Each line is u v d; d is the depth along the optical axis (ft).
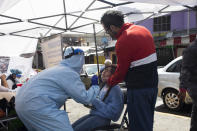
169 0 12.60
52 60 13.37
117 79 7.59
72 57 7.86
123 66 7.30
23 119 7.32
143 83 7.30
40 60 65.82
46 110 6.87
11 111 10.52
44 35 22.31
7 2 10.59
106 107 9.59
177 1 13.08
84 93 7.47
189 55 6.93
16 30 19.84
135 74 7.32
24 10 14.75
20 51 23.76
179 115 18.88
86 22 19.51
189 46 7.07
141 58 7.15
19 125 10.98
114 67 9.92
